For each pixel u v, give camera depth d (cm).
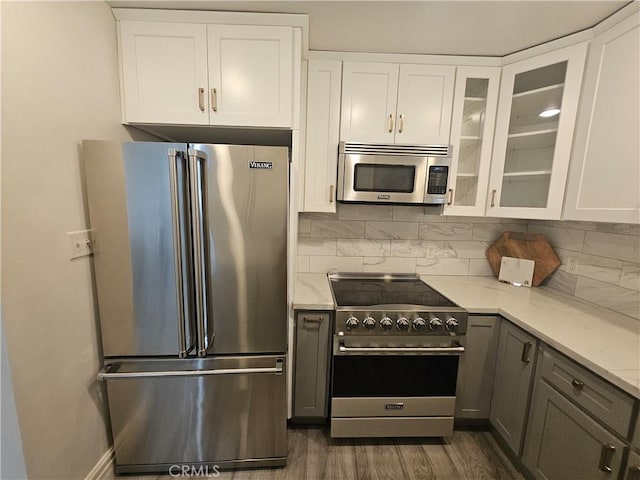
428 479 141
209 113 142
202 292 126
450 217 212
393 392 155
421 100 169
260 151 123
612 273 148
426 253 215
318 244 212
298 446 159
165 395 136
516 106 167
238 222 127
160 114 141
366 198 172
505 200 173
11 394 91
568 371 110
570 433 109
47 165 101
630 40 116
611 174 124
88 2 118
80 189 116
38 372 99
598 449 98
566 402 111
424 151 168
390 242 213
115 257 123
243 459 146
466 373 160
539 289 186
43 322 100
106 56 130
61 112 106
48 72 100
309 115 170
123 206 119
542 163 162
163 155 118
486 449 157
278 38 138
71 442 114
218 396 139
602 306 153
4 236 87
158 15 134
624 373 92
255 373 134
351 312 147
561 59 145
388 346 150
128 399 135
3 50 85
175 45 138
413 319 147
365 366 153
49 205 102
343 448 158
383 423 157
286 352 139
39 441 100
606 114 127
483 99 172
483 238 213
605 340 115
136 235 122
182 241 123
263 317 135
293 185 145
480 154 174
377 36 149
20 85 90
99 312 127
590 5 119
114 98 136
